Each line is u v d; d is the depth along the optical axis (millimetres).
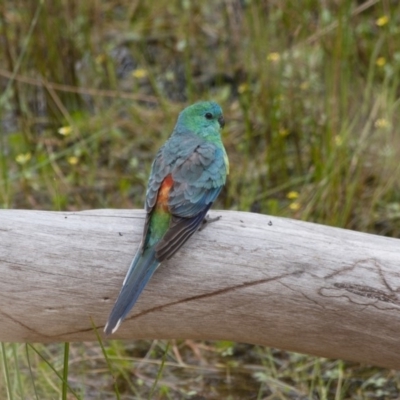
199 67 15836
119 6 16875
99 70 15086
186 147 8016
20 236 7109
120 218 7328
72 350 10664
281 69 13656
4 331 7316
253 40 14648
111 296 7145
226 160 8117
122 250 7152
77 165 13852
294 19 14789
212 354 10773
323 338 7230
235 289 7098
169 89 15508
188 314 7191
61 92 14703
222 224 7305
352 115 13633
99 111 14602
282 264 7086
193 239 7199
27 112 14516
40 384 9922
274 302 7113
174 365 10602
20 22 14844
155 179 7668
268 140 13367
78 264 7102
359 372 10422
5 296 7125
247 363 10648
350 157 12867
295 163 13531
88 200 13289
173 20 16438
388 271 7043
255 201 13062
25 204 13156
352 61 14078
